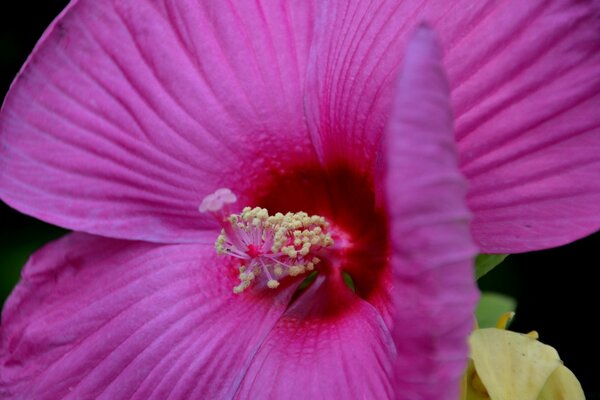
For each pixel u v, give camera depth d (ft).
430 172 0.79
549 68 0.92
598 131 0.92
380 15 0.98
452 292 0.80
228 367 1.01
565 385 0.94
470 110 0.94
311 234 1.04
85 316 1.04
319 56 1.03
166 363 1.02
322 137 1.05
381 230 1.01
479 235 0.94
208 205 0.99
